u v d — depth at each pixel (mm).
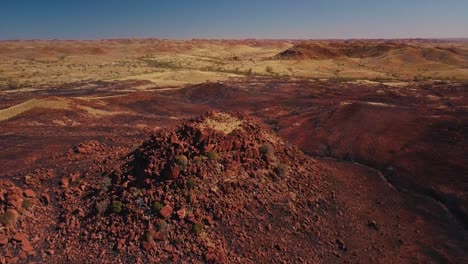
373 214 18359
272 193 16547
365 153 28359
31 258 13812
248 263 13414
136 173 16781
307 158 21328
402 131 33031
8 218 15023
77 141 29359
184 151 16297
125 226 14398
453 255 15750
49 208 16797
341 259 14773
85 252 13883
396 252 15711
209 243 13688
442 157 26375
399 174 24266
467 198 20250
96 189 17203
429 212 19438
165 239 13750
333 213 17266
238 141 17469
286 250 14414
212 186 15453
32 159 24125
